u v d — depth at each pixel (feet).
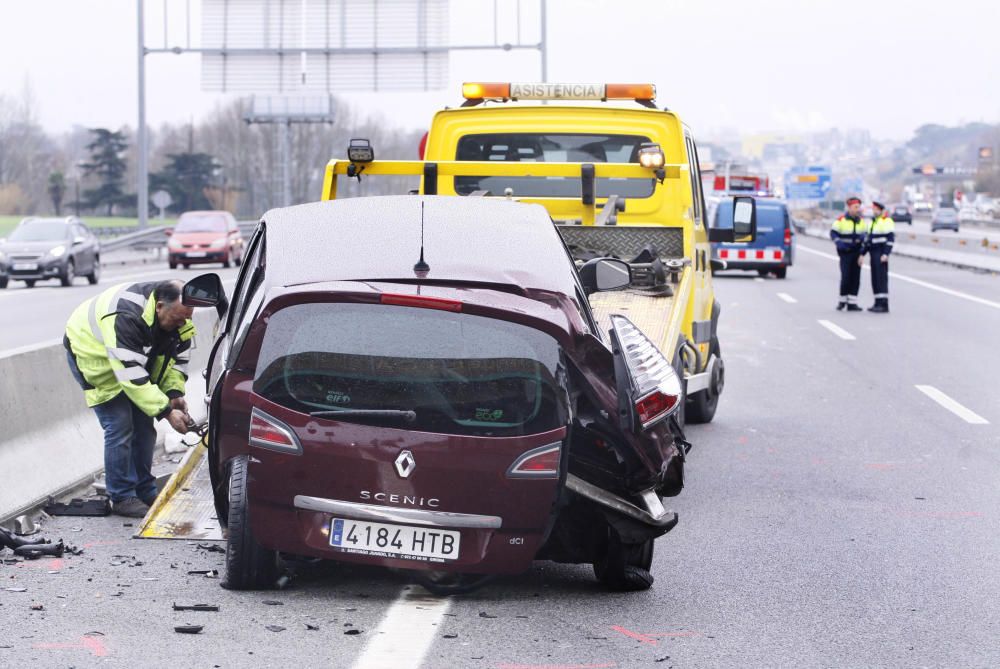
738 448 84.58
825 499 68.64
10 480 60.90
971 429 91.71
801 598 49.26
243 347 45.96
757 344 148.66
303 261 47.29
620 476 48.19
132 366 59.67
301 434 44.52
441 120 87.04
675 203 82.23
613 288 58.90
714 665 40.81
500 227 51.62
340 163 78.54
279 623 44.04
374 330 45.01
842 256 195.21
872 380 118.32
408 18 317.22
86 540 56.75
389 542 44.80
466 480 44.37
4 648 40.47
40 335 156.46
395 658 40.47
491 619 45.34
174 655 40.24
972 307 201.77
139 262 381.60
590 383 46.52
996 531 61.11
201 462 62.85
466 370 44.65
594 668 40.06
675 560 55.36
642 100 87.71
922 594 50.01
